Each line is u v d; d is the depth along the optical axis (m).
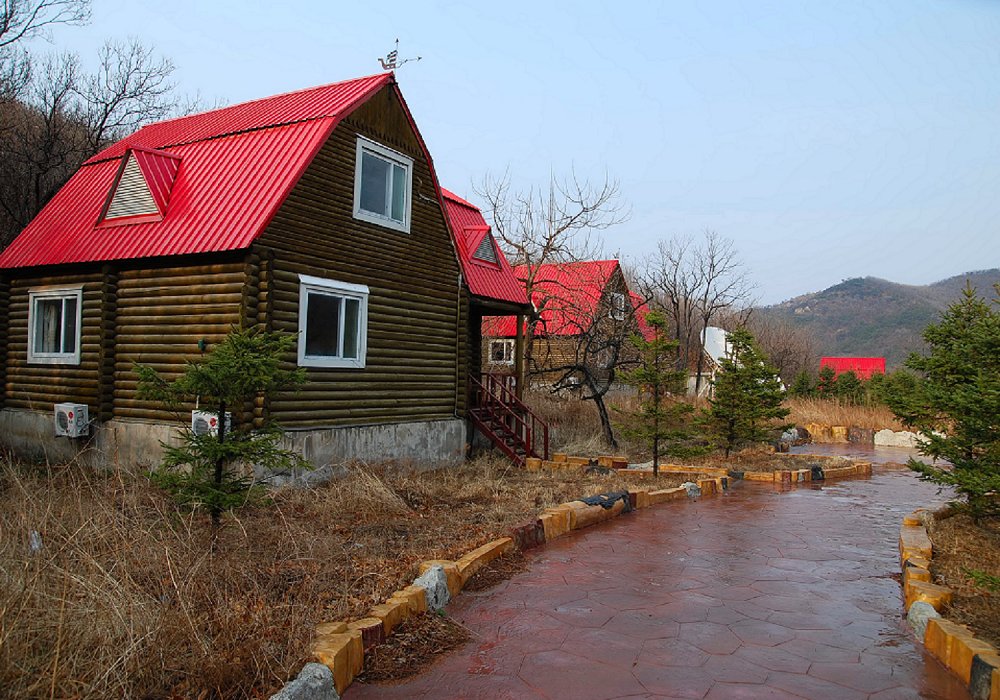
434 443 12.93
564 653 5.12
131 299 10.52
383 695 4.38
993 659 4.60
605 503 10.10
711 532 9.40
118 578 4.52
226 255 9.55
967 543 8.16
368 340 11.47
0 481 7.15
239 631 4.30
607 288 21.50
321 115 10.70
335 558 6.35
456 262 13.79
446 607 6.03
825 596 6.71
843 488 14.08
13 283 12.19
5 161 16.52
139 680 3.74
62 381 11.31
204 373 6.06
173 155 11.10
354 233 11.20
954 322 9.59
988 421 8.12
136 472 9.46
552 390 19.88
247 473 6.90
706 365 34.47
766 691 4.58
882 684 4.75
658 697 4.45
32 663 3.51
